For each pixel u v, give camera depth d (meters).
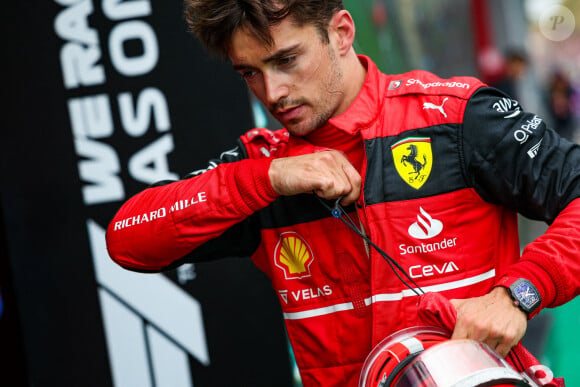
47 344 4.10
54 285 4.07
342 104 2.52
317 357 2.65
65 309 4.08
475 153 2.35
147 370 4.10
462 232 2.43
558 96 17.38
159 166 3.99
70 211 4.04
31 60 3.96
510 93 13.64
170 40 3.92
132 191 4.01
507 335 2.09
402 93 2.51
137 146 3.99
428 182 2.41
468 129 2.36
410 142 2.44
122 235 2.64
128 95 3.96
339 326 2.59
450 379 1.88
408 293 2.43
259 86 2.37
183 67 3.94
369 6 9.23
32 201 4.04
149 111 3.97
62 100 3.98
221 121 3.96
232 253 2.80
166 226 2.53
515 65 13.52
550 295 2.17
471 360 1.93
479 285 2.45
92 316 4.09
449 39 14.34
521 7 18.23
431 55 12.99
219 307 4.08
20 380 4.23
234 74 3.94
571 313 6.71
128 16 3.92
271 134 2.85
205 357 4.10
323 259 2.56
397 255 2.44
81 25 3.93
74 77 3.97
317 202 2.55
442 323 2.20
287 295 2.66
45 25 3.94
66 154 4.01
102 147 4.00
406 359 2.05
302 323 2.65
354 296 2.54
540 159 2.31
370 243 2.34
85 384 4.12
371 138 2.45
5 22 3.94
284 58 2.27
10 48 3.96
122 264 2.71
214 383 4.11
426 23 12.86
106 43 3.94
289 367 4.12
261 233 2.70
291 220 2.60
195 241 2.53
